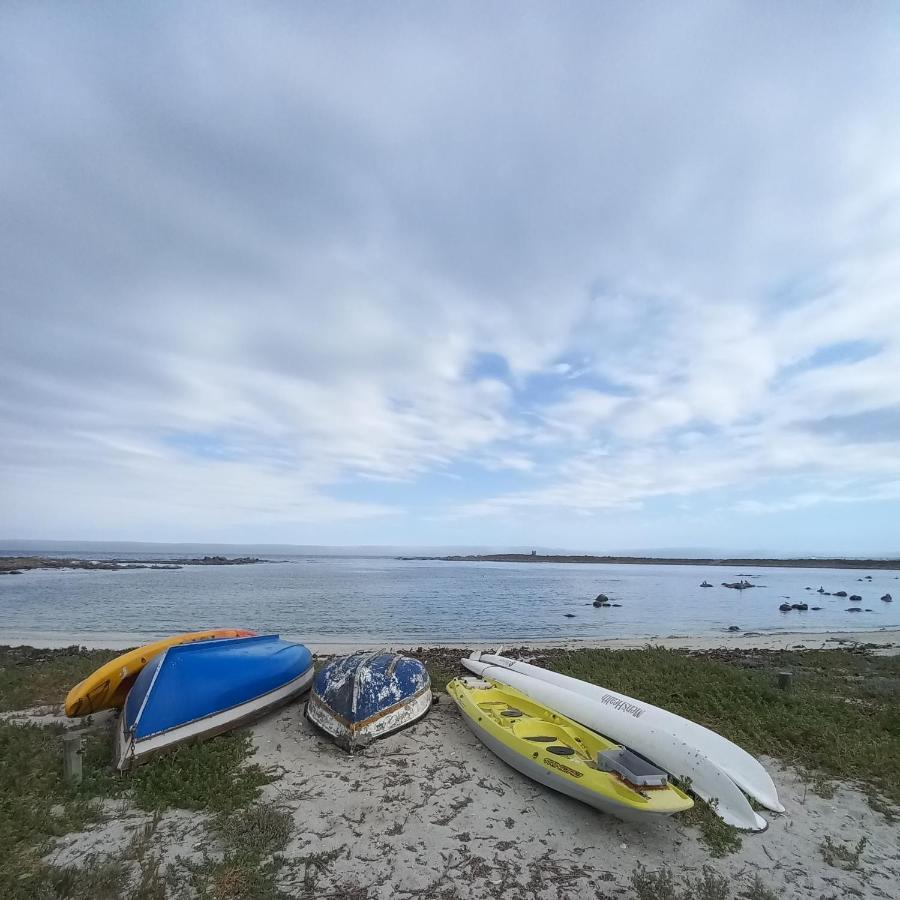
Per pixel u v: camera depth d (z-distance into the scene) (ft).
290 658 32.14
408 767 23.48
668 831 18.70
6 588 145.48
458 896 15.19
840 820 19.84
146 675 25.55
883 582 233.55
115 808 19.51
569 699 28.96
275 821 18.38
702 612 111.75
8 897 14.49
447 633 76.79
